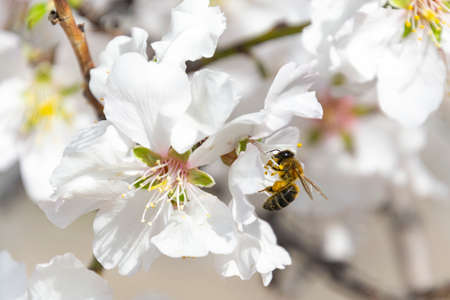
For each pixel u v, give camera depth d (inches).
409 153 19.1
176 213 13.7
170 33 13.5
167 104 13.3
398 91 14.8
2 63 17.0
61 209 13.5
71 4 15.8
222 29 13.4
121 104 13.3
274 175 14.6
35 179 17.3
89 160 13.4
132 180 13.7
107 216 13.7
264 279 13.6
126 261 13.7
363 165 18.8
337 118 18.7
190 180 13.8
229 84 13.2
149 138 13.5
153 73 13.2
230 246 13.5
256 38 15.6
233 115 17.7
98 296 13.7
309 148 18.9
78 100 17.3
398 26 14.8
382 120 18.7
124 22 17.7
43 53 17.0
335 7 14.6
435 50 14.9
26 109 17.2
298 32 15.5
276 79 13.3
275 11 18.0
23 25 16.9
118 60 13.2
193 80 13.3
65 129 17.3
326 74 14.8
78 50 13.8
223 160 13.7
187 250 13.5
